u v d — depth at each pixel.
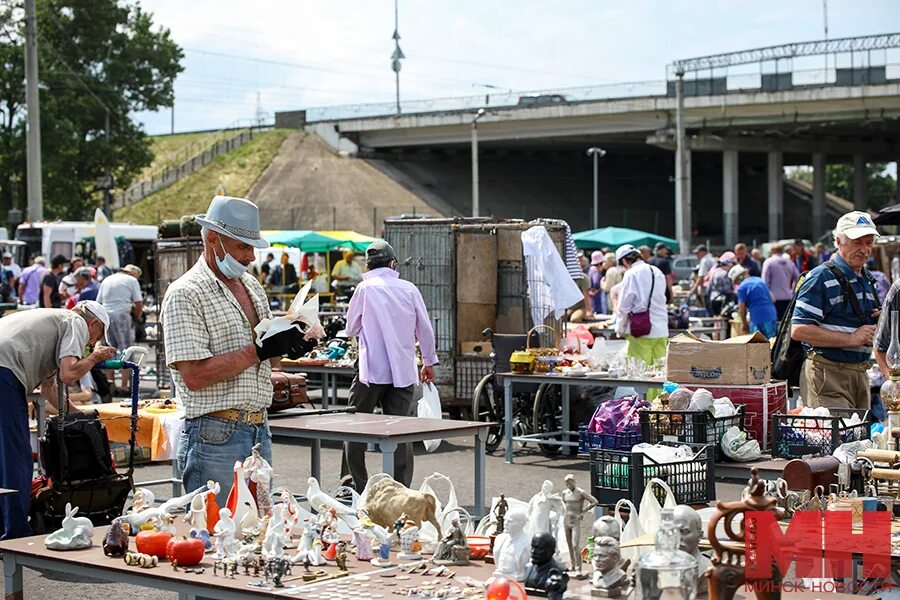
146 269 39.12
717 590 3.95
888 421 6.40
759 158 89.50
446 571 4.75
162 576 4.75
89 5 61.84
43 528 7.66
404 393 9.36
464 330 14.23
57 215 58.00
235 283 6.19
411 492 5.36
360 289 9.34
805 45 59.78
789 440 6.98
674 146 67.44
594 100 67.06
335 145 83.75
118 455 10.42
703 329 19.75
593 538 4.91
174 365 5.98
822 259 26.50
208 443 6.00
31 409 10.41
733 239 71.25
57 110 59.34
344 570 4.80
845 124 63.56
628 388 12.41
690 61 63.34
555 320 14.00
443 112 75.38
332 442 13.95
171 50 64.56
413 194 77.94
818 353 8.30
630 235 34.94
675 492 5.85
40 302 21.81
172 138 92.62
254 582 4.61
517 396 13.42
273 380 8.68
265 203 73.94
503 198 82.19
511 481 11.14
